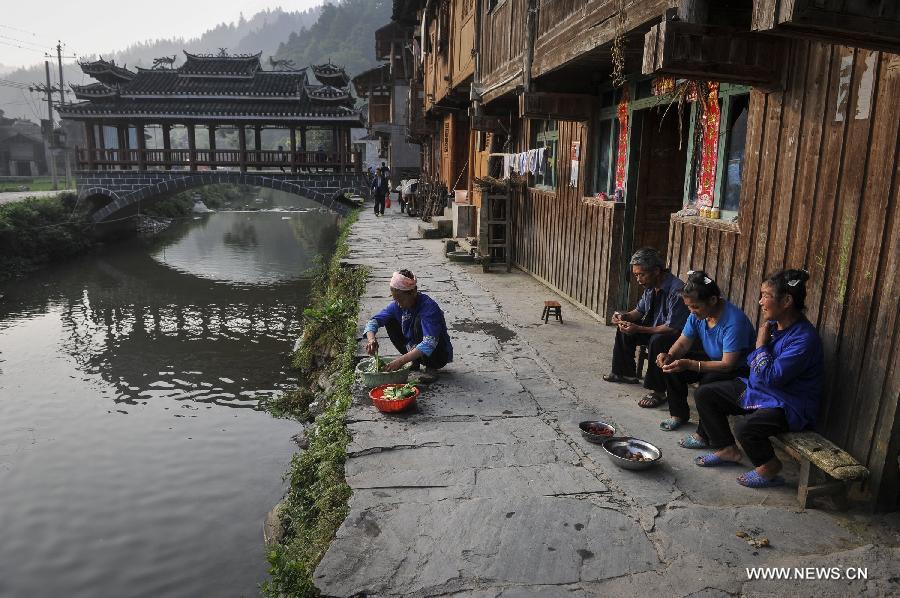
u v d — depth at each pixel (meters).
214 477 7.38
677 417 4.53
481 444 4.26
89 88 27.97
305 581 2.86
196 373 11.47
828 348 3.69
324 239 30.53
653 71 3.87
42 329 14.74
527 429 4.51
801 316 3.62
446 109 18.36
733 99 4.80
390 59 35.09
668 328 4.75
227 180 29.05
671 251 5.63
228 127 31.58
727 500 3.58
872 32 2.56
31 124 66.62
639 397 5.18
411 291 5.28
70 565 5.77
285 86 30.70
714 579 2.87
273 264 23.47
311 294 17.17
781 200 4.10
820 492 3.44
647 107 6.35
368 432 4.45
